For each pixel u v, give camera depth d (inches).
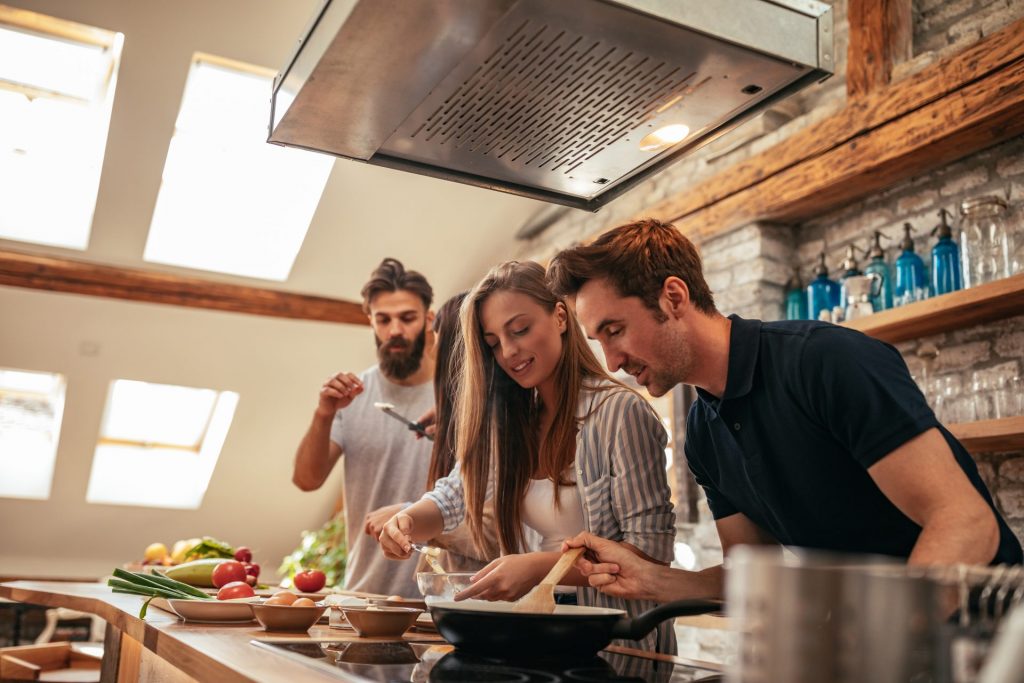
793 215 158.7
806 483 52.9
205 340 239.0
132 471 276.1
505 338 69.5
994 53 120.4
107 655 91.5
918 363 126.3
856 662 20.5
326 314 239.1
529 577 57.5
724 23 51.4
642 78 55.9
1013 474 120.8
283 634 57.3
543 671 42.3
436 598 50.6
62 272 216.2
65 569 277.7
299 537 296.0
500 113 60.6
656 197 194.4
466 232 232.4
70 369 234.7
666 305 53.4
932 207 137.3
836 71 155.6
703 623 149.2
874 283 135.4
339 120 61.5
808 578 21.0
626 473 63.6
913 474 44.2
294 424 264.1
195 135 212.4
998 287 111.9
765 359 52.8
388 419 114.9
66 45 186.4
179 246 227.8
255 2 172.6
